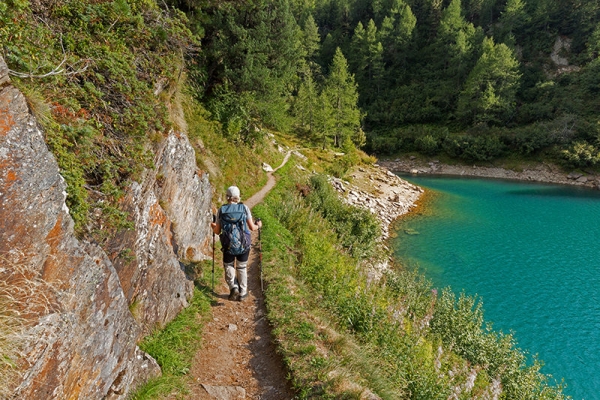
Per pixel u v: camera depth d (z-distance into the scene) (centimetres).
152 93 661
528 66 8831
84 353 329
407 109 8831
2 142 277
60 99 405
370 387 546
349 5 11981
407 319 1113
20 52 359
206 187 909
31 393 264
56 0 488
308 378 500
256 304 723
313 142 5509
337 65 5891
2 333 248
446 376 816
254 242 1097
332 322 778
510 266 2203
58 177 325
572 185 5494
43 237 296
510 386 1016
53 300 296
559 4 9231
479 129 7331
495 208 3694
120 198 453
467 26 9631
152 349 491
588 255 2392
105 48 539
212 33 2247
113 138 489
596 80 7162
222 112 2036
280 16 2514
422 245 2480
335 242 1703
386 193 3684
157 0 994
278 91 2481
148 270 522
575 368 1342
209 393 468
